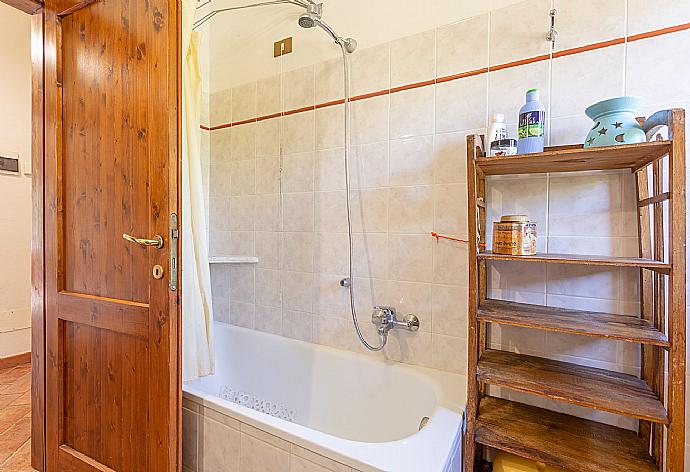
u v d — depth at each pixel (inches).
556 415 56.0
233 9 94.0
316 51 80.7
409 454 44.6
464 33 64.2
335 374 76.1
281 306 86.7
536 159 48.7
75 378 65.2
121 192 58.5
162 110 53.3
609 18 53.9
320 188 80.6
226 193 96.7
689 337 50.2
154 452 55.0
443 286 67.3
